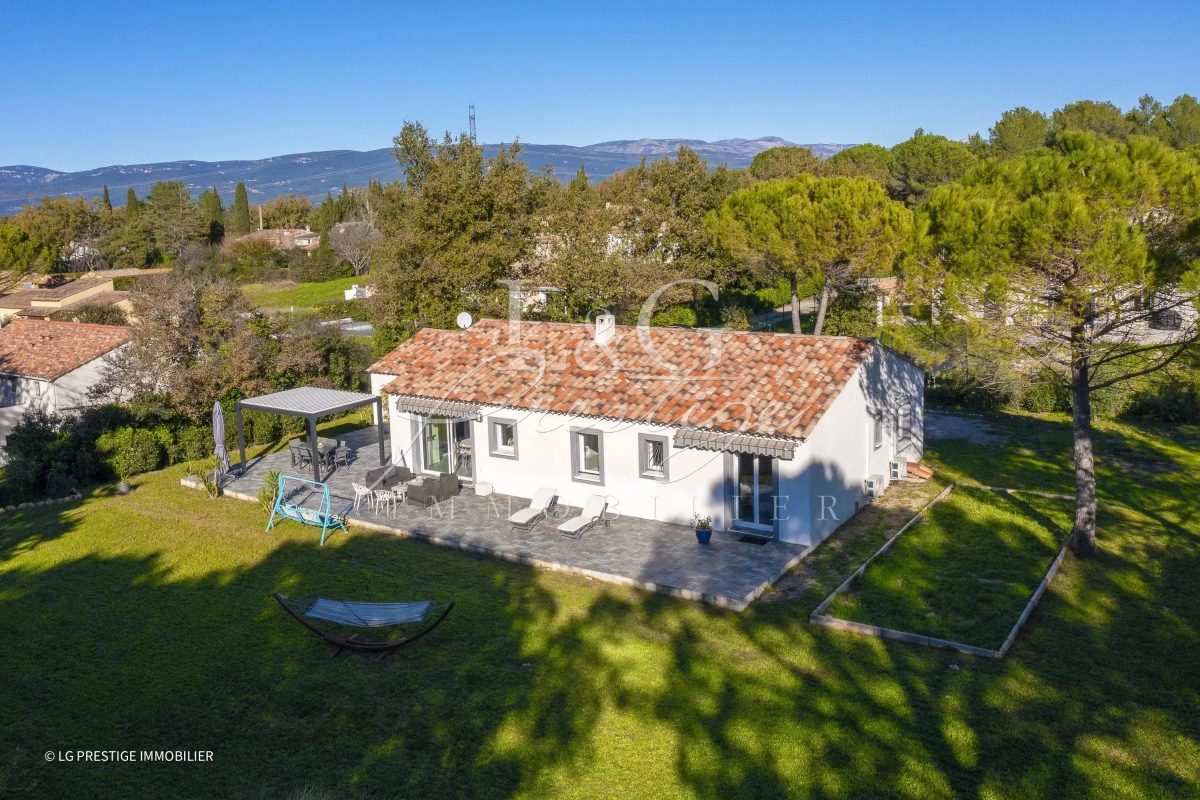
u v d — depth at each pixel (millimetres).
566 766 12203
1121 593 17641
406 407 25562
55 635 16688
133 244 106625
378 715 13633
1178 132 73750
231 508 24766
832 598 17516
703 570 18984
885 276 40750
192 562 20500
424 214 39656
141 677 14969
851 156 91188
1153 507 22938
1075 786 11422
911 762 12047
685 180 52062
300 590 18672
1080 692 13836
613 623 16797
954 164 74062
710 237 44688
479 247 39250
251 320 34656
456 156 44031
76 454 27547
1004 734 12656
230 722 13500
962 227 17969
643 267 44312
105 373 31531
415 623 16938
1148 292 16656
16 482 26516
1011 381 32656
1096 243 16312
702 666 15000
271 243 110500
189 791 11781
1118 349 19000
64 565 20516
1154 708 13297
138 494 26359
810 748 12453
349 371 38906
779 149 90438
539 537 21359
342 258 100750
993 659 14961
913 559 19797
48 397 34844
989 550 20219
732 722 13195
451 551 21031
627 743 12734
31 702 14203
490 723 13336
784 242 38719
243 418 31969
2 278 69812
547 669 15008
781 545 20500
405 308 39906
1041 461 27766
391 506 24266
